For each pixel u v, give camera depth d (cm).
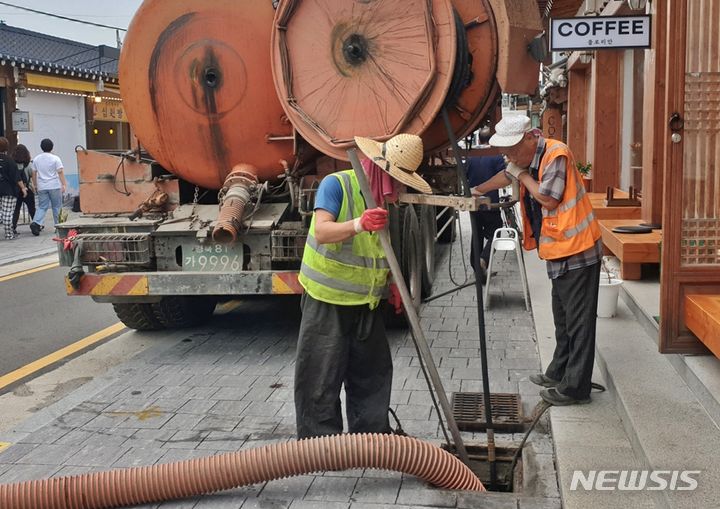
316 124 600
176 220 648
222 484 384
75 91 2466
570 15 1372
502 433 468
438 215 969
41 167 1554
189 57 638
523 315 749
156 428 488
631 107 1124
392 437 390
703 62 452
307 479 406
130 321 730
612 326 604
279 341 695
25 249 1371
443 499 380
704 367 444
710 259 457
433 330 700
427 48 558
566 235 455
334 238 386
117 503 380
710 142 454
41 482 377
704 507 320
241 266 633
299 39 602
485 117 608
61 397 582
